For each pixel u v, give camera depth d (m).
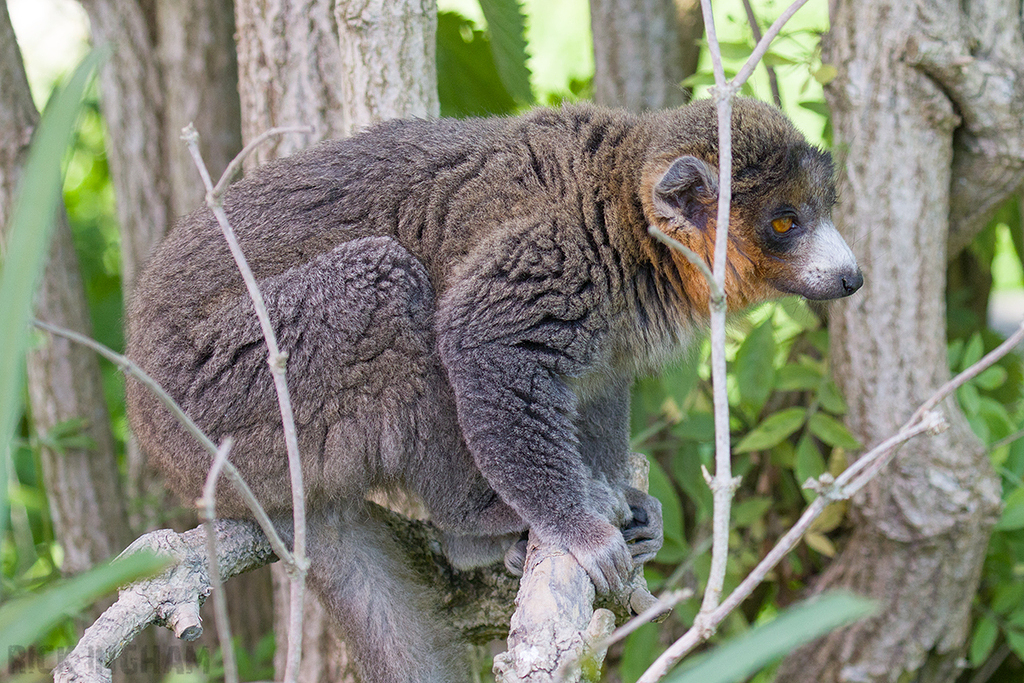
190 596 3.47
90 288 8.20
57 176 1.78
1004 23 4.92
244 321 3.99
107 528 6.32
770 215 4.33
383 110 4.71
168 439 4.11
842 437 5.17
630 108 6.24
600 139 4.46
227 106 6.33
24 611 1.75
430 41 4.81
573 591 3.47
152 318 4.16
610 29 6.24
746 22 6.08
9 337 1.71
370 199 4.30
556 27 9.45
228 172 2.61
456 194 4.26
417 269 4.13
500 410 3.90
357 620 4.20
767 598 6.40
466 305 3.94
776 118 4.44
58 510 6.25
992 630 5.63
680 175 4.14
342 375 4.03
